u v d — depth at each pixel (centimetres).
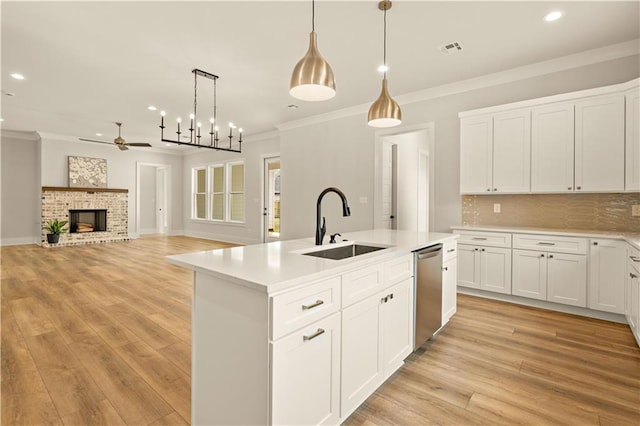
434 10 269
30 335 265
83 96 489
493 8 265
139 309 327
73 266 532
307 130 610
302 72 176
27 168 796
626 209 326
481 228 370
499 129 371
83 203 818
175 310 326
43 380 200
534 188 348
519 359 231
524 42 320
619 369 216
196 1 258
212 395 150
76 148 823
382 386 198
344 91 459
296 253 194
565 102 330
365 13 273
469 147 392
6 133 755
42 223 762
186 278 456
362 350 175
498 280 358
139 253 665
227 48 337
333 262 164
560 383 200
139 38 317
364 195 529
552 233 322
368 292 179
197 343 158
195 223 991
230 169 886
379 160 514
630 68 320
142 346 247
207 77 413
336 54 348
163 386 196
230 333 140
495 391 192
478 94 411
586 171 319
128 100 506
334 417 155
